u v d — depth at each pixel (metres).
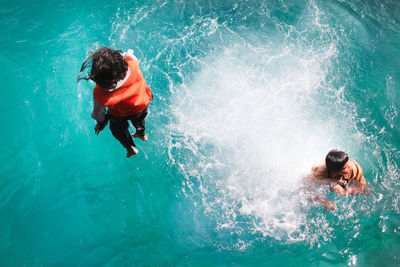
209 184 4.70
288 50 6.22
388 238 4.20
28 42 5.80
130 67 2.50
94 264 3.96
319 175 4.41
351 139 5.12
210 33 6.39
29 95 5.17
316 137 5.12
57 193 4.40
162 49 6.03
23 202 4.24
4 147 4.62
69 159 4.71
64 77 5.44
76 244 4.07
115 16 6.42
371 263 4.01
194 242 4.24
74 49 5.80
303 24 6.66
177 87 5.62
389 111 5.45
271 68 5.95
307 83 5.78
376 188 4.61
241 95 5.60
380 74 5.90
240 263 4.05
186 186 4.67
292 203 4.50
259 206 4.50
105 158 4.84
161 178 4.72
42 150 4.70
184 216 4.44
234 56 6.09
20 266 3.79
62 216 4.23
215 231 4.32
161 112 5.32
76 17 6.30
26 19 6.16
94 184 4.57
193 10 6.78
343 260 4.05
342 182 4.21
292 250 4.16
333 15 6.87
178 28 6.40
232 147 5.02
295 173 4.71
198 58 6.01
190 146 5.00
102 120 2.78
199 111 5.38
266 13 6.82
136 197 4.55
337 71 5.93
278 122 5.29
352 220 4.35
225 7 6.91
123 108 2.70
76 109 5.17
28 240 3.98
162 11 6.66
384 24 6.80
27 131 4.84
